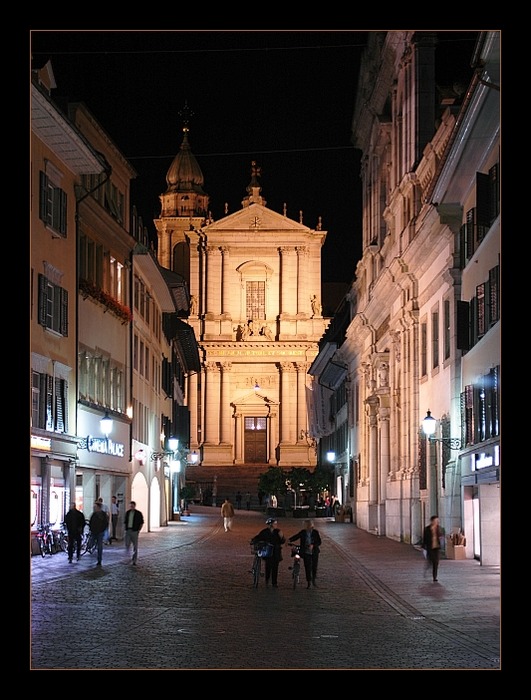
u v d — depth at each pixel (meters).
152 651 15.22
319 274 108.56
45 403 34.78
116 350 46.19
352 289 68.31
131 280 48.94
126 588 25.05
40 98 31.97
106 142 45.38
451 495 35.56
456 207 35.59
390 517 50.28
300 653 15.17
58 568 30.14
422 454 42.09
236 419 108.44
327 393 85.75
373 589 25.70
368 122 60.38
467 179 33.44
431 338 41.03
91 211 41.25
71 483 37.62
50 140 35.34
